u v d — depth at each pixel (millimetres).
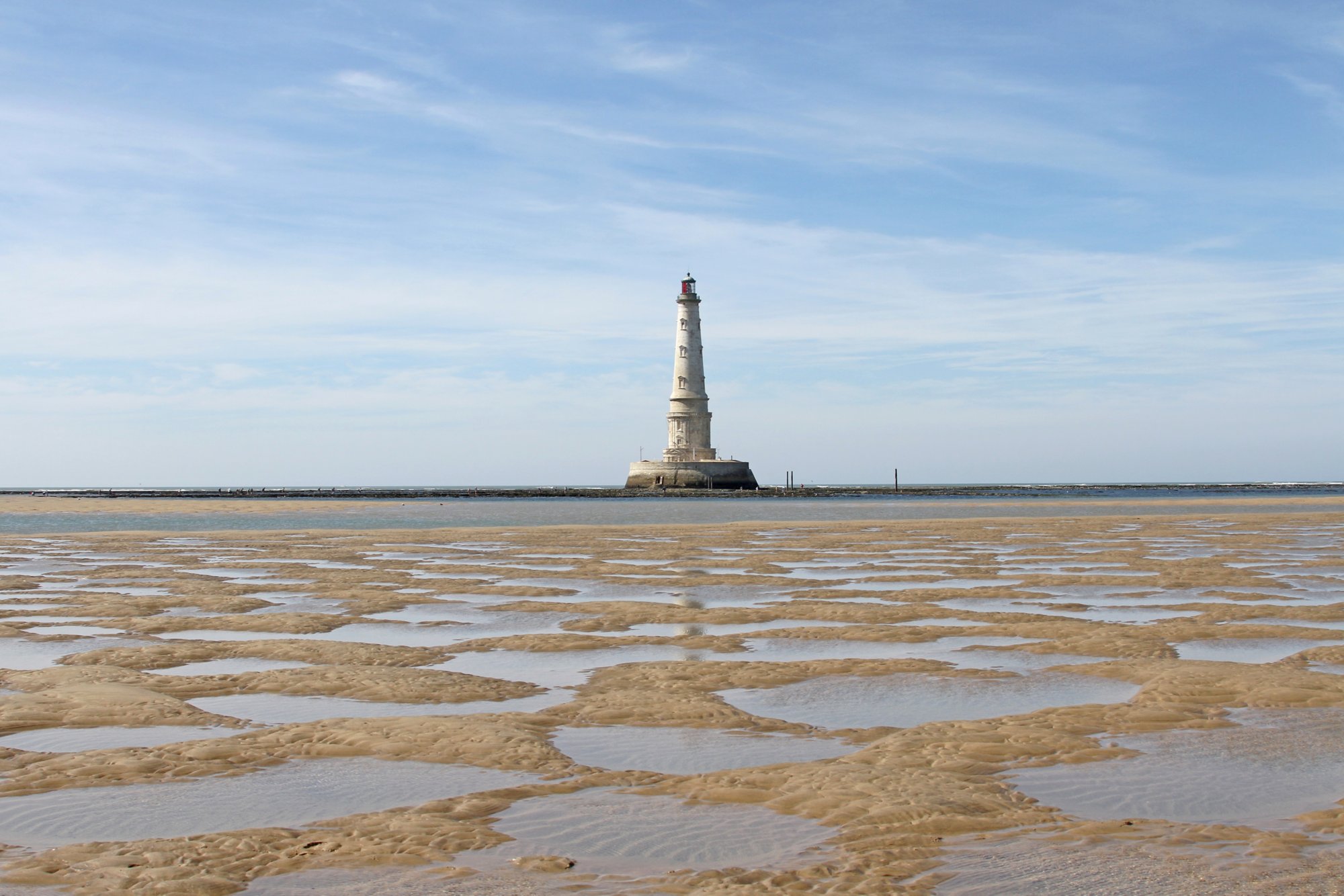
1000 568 36375
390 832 9609
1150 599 27438
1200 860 8711
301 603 27344
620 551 45312
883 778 11008
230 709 14922
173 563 39781
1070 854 8898
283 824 9922
